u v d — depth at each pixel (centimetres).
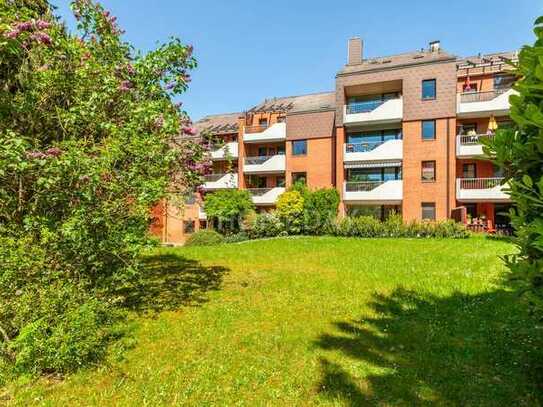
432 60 2595
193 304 716
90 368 447
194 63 711
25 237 504
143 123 611
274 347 516
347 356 484
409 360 467
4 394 389
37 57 569
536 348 482
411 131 2644
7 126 556
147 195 571
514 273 307
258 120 3616
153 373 441
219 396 392
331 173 3042
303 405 375
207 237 2495
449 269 1006
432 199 2570
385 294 775
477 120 2605
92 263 563
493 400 369
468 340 521
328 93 3547
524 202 288
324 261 1209
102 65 629
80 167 489
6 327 448
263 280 925
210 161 741
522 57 272
